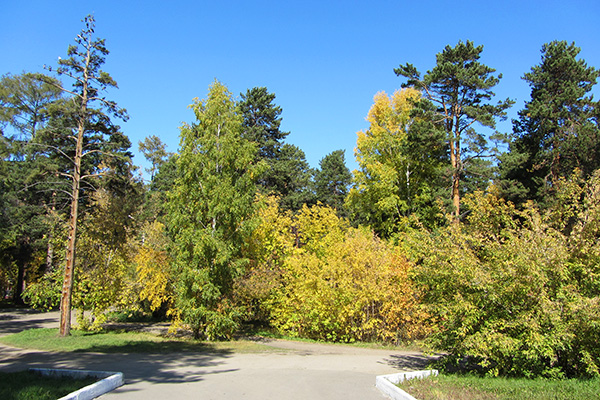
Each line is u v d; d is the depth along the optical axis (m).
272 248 22.58
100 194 21.58
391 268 17.92
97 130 19.33
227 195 17.02
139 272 19.45
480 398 6.99
